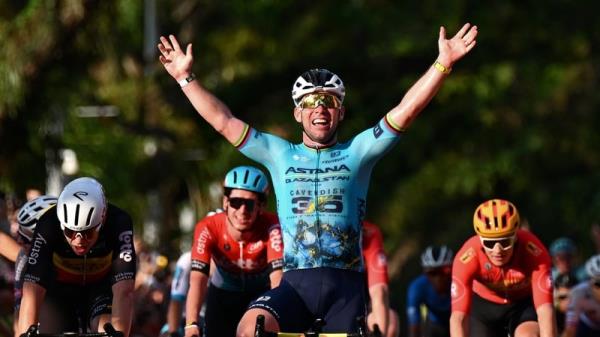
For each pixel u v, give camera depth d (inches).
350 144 603.8
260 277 784.9
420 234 2180.1
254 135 607.8
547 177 2144.4
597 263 1011.9
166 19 2106.3
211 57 2101.4
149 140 2106.3
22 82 1448.1
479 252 726.5
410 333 1013.8
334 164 598.9
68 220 610.9
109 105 2020.2
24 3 1504.7
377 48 2055.9
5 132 1482.5
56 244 657.0
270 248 753.0
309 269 593.6
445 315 999.0
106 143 2110.0
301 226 595.5
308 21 2092.8
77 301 708.0
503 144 2075.5
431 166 2085.4
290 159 602.9
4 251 808.9
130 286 645.3
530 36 2050.9
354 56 2078.0
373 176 2139.5
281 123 2059.5
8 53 1443.2
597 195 2105.1
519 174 2058.3
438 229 2186.3
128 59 2032.5
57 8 1439.5
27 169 1512.1
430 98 591.5
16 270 733.3
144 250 1229.7
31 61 1448.1
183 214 2561.5
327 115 597.0
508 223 692.7
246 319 574.9
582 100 2085.4
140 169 2108.8
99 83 1980.8
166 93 2021.4
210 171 2105.1
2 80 1444.4
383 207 2140.7
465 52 586.2
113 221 664.4
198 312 746.8
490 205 703.7
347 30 2079.2
